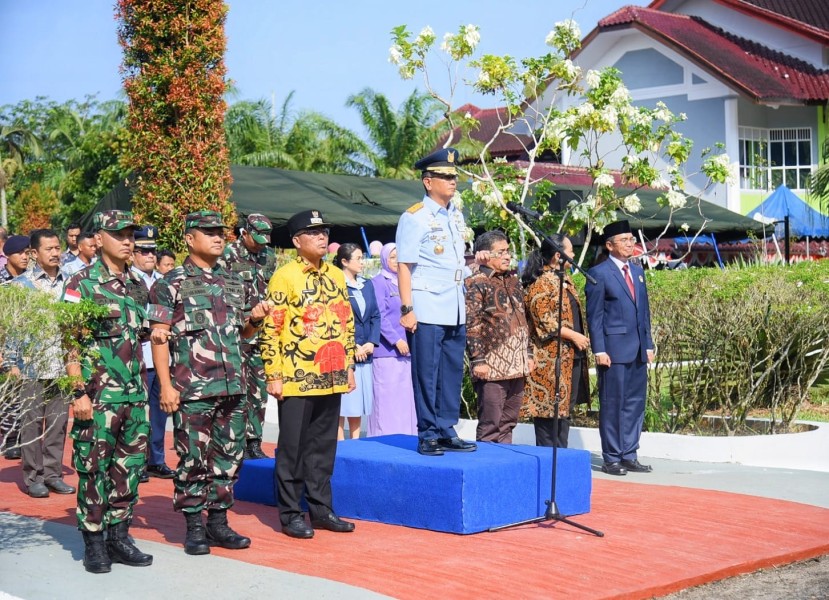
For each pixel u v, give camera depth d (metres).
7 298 6.45
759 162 31.36
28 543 7.23
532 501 7.75
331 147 38.19
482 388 9.04
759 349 11.72
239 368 6.93
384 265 11.41
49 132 56.25
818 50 32.34
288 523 7.39
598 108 13.23
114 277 6.77
